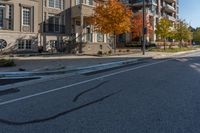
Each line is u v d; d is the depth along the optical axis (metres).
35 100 8.56
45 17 36.38
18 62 21.17
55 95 9.29
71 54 32.25
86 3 41.75
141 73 15.38
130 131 5.56
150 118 6.45
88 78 13.54
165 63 22.45
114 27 33.84
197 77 13.55
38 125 6.03
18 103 8.19
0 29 30.58
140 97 8.81
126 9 34.94
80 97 8.89
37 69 16.53
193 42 105.38
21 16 32.56
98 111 7.13
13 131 5.66
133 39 65.12
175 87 10.64
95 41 42.91
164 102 8.08
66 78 13.73
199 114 6.76
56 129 5.73
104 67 19.28
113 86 10.96
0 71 15.50
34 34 33.88
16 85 11.84
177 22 68.94
